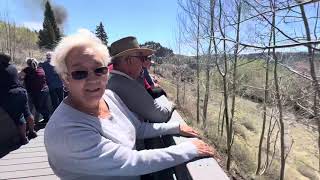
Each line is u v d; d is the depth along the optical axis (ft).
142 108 3.06
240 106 17.12
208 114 16.05
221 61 12.09
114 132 2.12
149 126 2.76
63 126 1.95
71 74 1.98
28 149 6.29
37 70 8.04
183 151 2.13
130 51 3.09
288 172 12.09
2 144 6.33
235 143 12.35
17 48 44.47
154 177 2.92
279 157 13.33
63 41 2.04
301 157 12.94
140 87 3.04
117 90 3.00
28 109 6.95
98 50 2.02
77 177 2.01
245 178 9.56
